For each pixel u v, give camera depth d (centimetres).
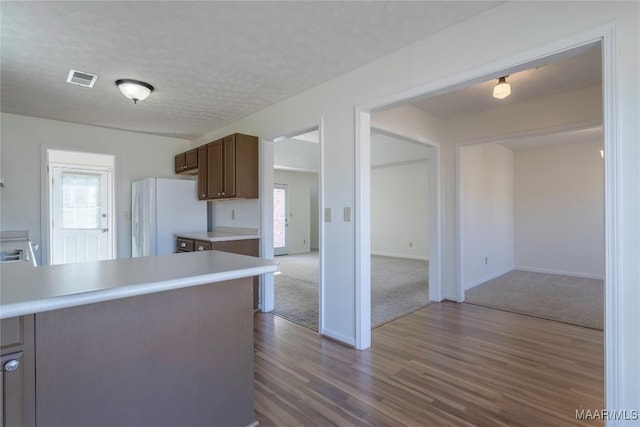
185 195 420
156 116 378
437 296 403
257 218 371
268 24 198
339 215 278
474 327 313
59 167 540
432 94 222
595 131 487
